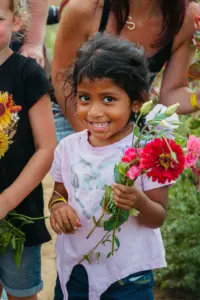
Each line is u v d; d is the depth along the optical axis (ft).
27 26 13.11
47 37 30.42
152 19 12.45
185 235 15.61
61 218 10.46
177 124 9.25
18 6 11.27
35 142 11.32
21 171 11.31
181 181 16.05
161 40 12.60
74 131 13.46
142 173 9.24
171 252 15.65
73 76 10.27
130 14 12.47
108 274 10.46
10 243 11.53
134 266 10.36
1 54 11.09
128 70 9.74
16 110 11.07
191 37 12.76
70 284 10.89
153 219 10.06
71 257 10.70
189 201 15.90
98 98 9.82
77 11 12.42
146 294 10.66
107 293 10.57
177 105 9.14
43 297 15.11
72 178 10.55
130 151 9.16
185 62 13.02
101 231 10.35
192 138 9.89
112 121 9.87
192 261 15.39
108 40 10.06
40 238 11.63
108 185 10.16
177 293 15.90
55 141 11.35
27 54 14.17
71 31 12.56
